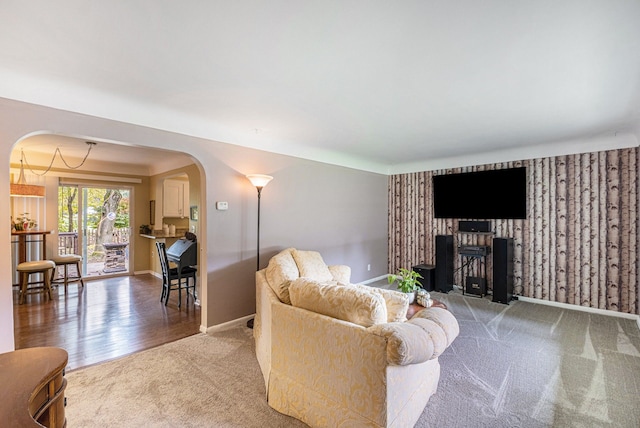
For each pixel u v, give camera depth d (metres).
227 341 3.17
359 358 1.66
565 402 2.17
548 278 4.54
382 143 4.38
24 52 1.93
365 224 5.79
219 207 3.53
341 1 1.45
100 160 5.75
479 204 5.12
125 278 6.16
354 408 1.68
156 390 2.29
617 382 2.42
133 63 2.08
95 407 2.08
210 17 1.58
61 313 4.02
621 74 2.21
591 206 4.21
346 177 5.34
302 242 4.54
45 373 1.14
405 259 6.15
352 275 5.49
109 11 1.52
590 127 3.56
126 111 2.82
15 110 2.28
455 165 5.44
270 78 2.31
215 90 2.52
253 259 3.88
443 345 1.81
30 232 4.58
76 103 2.54
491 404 2.14
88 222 6.50
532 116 3.17
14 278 5.09
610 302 4.07
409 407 1.81
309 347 1.91
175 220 6.79
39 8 1.49
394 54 1.96
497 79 2.31
